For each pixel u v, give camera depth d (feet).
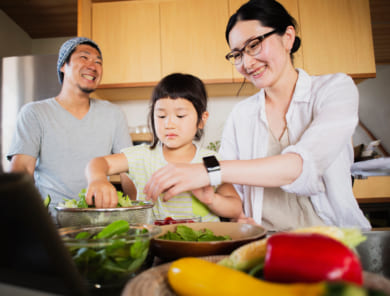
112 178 7.07
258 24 2.75
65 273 0.76
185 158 3.41
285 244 0.82
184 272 0.88
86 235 1.32
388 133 12.19
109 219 1.69
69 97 5.05
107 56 8.42
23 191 0.66
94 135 5.16
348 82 2.90
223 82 8.23
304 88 3.06
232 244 1.41
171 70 8.32
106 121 5.32
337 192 3.02
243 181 2.15
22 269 0.72
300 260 0.77
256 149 3.40
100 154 5.20
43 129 4.83
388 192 6.87
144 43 8.41
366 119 12.21
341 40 8.21
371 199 6.89
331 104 2.72
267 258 0.83
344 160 3.11
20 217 0.66
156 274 1.02
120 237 1.20
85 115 5.16
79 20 7.97
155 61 8.36
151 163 3.43
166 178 2.04
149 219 1.95
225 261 1.02
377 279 0.89
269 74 2.91
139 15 8.47
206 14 8.38
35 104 4.94
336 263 0.74
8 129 7.37
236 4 8.36
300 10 8.26
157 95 3.19
